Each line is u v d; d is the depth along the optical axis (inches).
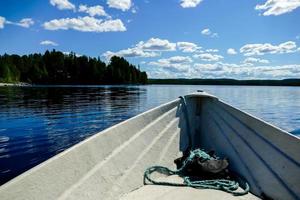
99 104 996.6
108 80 3750.0
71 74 3666.3
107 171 86.3
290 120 727.7
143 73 4709.6
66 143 403.9
